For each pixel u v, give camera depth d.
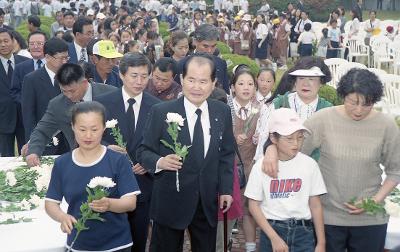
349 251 4.23
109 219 3.88
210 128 4.20
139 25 16.69
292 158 4.04
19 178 5.05
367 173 4.07
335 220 4.12
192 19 27.34
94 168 3.84
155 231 4.33
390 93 10.04
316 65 4.96
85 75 5.45
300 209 4.04
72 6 26.98
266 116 5.07
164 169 4.07
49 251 3.89
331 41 19.89
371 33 19.50
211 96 5.24
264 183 4.05
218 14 27.08
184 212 4.18
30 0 29.22
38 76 6.60
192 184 4.16
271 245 4.09
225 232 4.87
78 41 8.13
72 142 5.43
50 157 5.69
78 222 3.63
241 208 4.93
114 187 3.88
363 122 4.04
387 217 4.13
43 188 4.86
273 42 20.56
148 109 4.89
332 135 4.07
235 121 5.79
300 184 4.03
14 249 3.84
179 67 6.75
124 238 3.94
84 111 3.75
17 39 9.37
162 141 4.13
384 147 4.06
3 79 7.61
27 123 6.63
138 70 4.78
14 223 4.26
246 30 20.70
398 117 9.60
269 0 35.88
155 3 30.41
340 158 4.06
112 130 4.55
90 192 3.67
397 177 4.08
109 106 4.85
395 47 16.88
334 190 4.11
